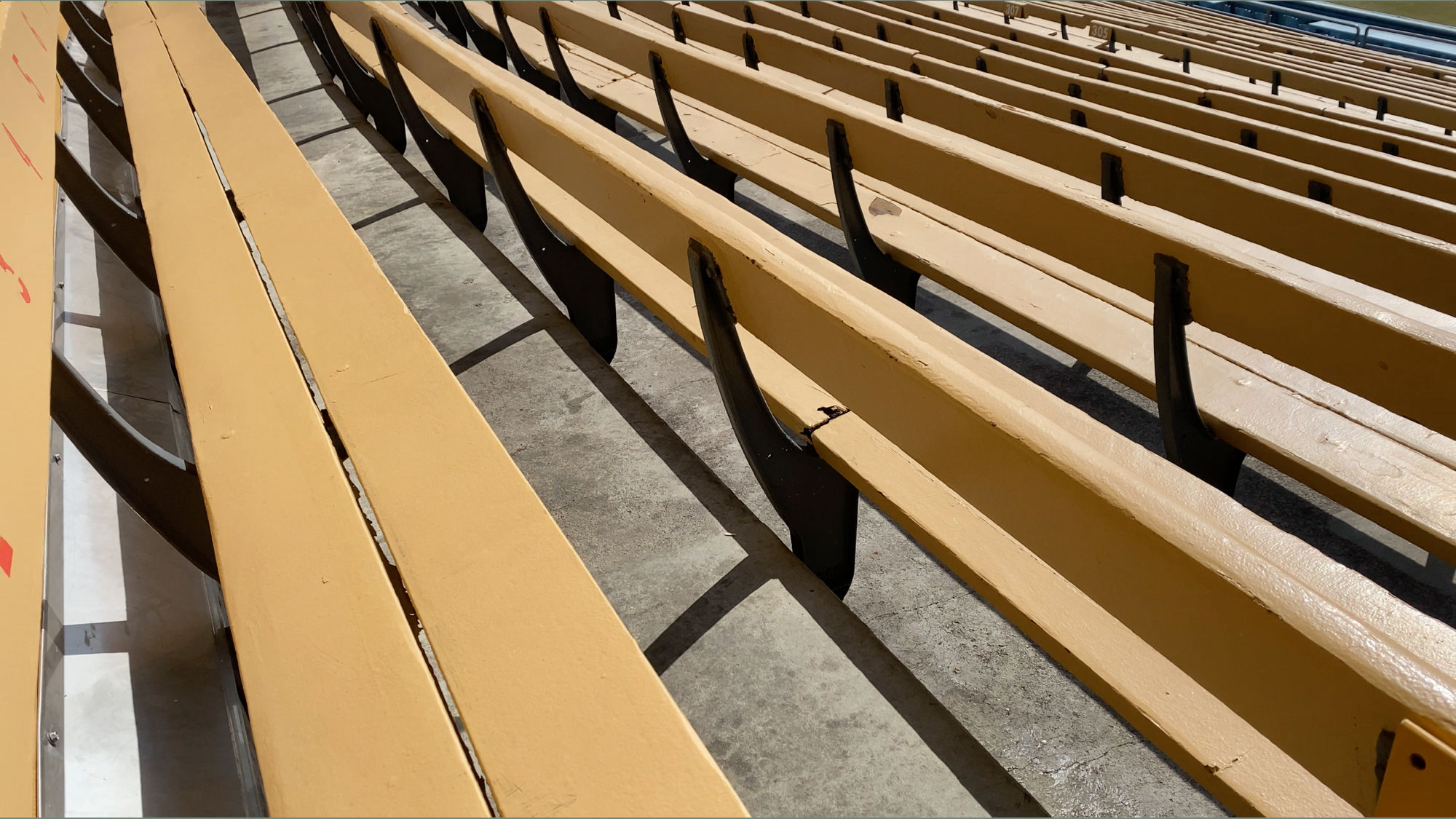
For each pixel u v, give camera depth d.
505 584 1.26
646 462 2.41
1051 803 1.73
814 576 1.97
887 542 2.39
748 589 1.96
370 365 1.84
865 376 1.45
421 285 3.49
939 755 1.58
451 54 3.01
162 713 1.60
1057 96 3.91
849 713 1.68
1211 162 3.30
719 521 2.17
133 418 2.62
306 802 1.00
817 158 3.62
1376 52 12.59
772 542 2.08
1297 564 1.03
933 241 2.88
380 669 1.16
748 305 1.73
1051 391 2.96
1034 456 1.10
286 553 1.38
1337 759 0.86
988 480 1.24
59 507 1.94
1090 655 1.36
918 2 9.73
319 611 1.26
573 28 4.43
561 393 2.74
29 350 1.67
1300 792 1.16
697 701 1.74
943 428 1.30
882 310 2.38
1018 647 2.06
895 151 2.53
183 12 5.90
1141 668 1.33
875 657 1.78
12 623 1.13
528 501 1.42
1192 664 1.01
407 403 1.71
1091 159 2.60
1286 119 5.40
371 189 4.46
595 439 2.53
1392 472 1.82
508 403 2.73
